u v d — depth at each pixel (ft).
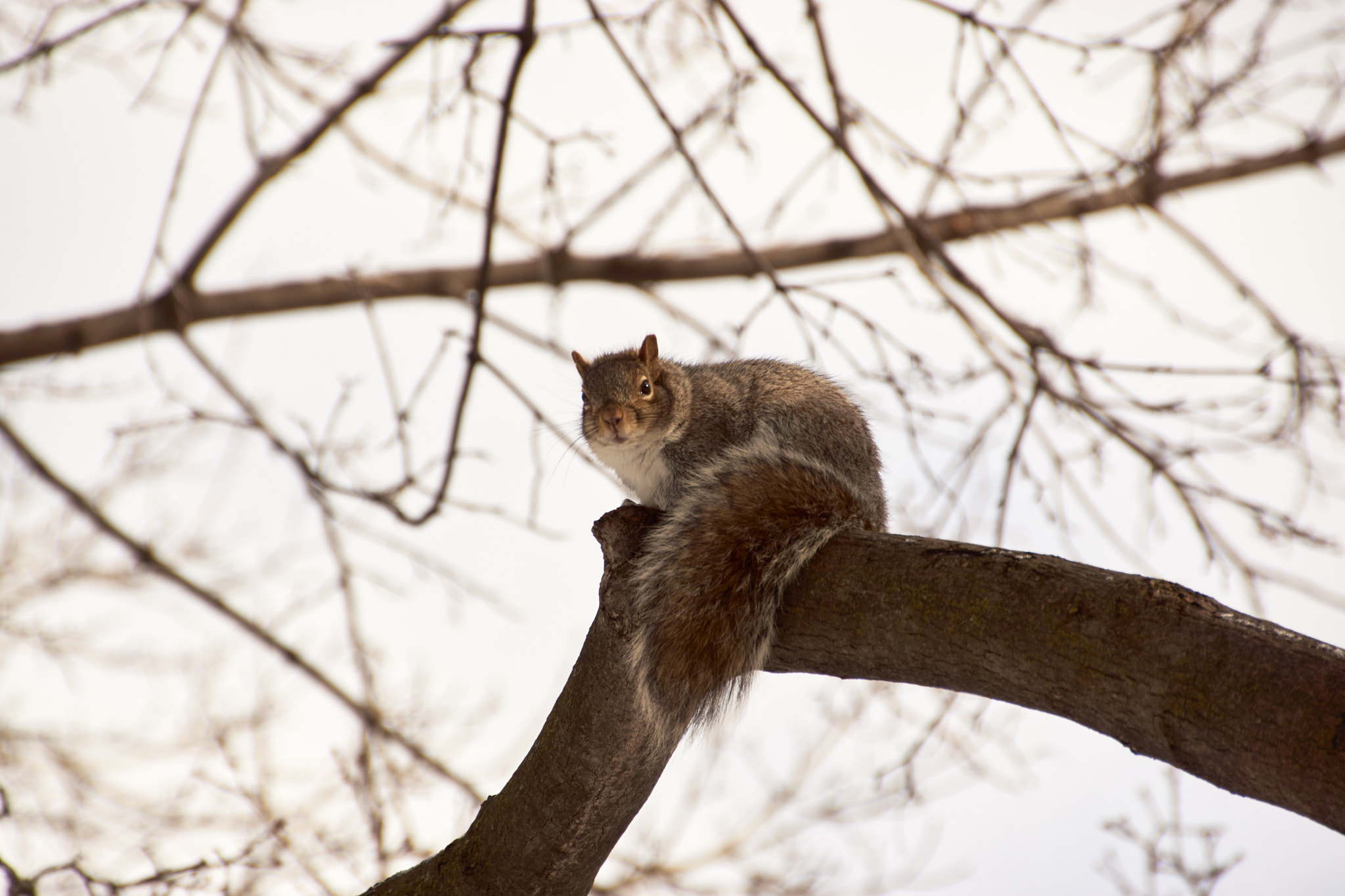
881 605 20.17
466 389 35.47
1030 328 35.19
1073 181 36.88
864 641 20.44
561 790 21.95
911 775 34.14
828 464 29.58
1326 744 14.05
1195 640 15.88
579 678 21.75
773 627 22.16
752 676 23.03
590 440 33.58
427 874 23.75
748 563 22.35
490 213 34.37
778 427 30.22
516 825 22.61
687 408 32.48
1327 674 14.56
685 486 25.43
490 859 22.94
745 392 32.45
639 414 31.83
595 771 21.72
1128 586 17.19
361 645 44.88
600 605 21.61
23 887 29.58
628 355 34.65
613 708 21.33
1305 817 14.69
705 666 22.07
